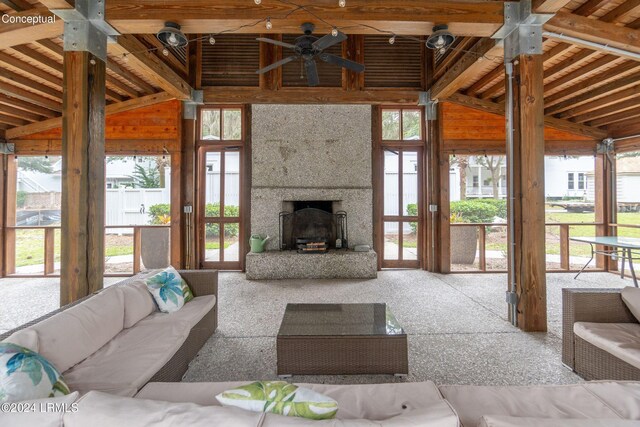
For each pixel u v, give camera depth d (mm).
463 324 3123
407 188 5727
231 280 4922
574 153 5625
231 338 2840
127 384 1495
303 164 5441
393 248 5727
